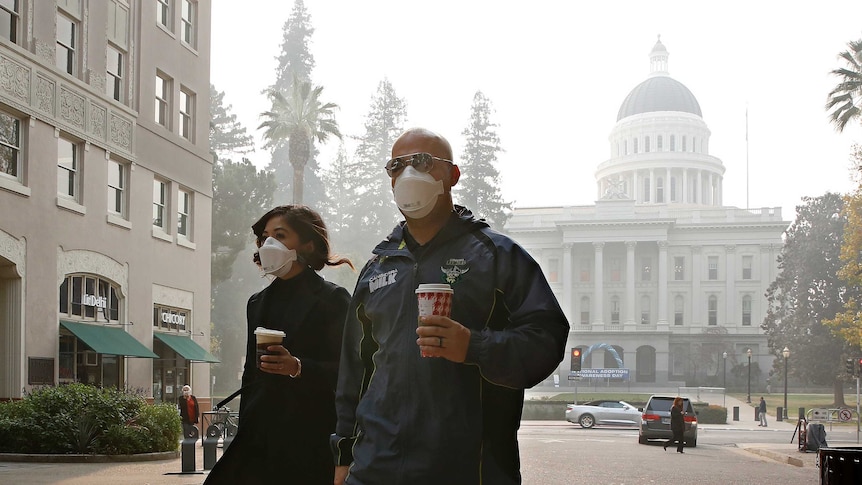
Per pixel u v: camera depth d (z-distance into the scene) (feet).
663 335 368.07
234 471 16.19
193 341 102.99
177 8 101.24
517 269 11.31
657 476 59.00
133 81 91.09
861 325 166.30
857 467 16.42
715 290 380.17
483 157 334.65
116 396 64.59
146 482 46.06
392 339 11.41
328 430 16.17
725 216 384.68
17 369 70.74
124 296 87.51
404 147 11.84
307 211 16.98
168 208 98.43
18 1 73.05
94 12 83.46
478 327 11.27
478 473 10.87
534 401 191.83
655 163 474.08
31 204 73.15
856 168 147.23
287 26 367.45
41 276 74.08
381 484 10.88
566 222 382.42
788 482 56.85
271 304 17.11
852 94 144.05
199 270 105.29
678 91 501.15
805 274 281.95
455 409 10.91
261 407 16.19
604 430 143.74
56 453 60.85
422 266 11.58
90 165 82.02
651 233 377.09
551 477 56.70
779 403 268.82
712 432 153.69
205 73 108.58
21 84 71.92
